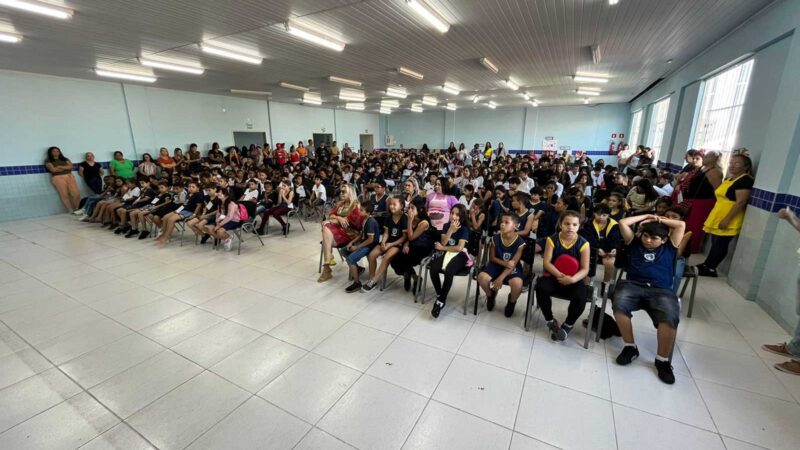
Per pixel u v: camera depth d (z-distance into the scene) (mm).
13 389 2129
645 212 3998
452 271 2922
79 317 3025
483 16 3971
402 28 4340
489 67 6426
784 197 2930
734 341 2574
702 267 3809
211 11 3707
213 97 10250
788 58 3051
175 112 9312
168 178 6473
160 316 3041
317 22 4109
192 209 5320
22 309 3174
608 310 3059
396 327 2838
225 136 10734
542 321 2932
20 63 5980
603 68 6848
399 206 3391
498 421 1860
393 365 2344
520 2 3580
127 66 6371
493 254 3023
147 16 3834
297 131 13531
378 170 7992
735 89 4547
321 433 1789
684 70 6387
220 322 2932
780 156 2979
